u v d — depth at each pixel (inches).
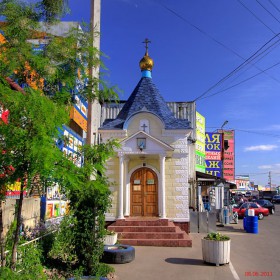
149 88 725.9
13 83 231.0
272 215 1454.2
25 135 182.5
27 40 249.0
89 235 338.0
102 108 944.9
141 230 577.3
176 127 668.1
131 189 665.6
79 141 620.1
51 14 256.8
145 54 760.3
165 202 648.4
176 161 660.1
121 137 663.8
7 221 325.7
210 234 427.8
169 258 442.6
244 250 530.9
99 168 290.0
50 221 446.9
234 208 1208.2
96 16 357.1
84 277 297.9
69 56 252.1
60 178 204.8
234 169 1499.8
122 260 406.0
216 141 1263.5
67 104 256.2
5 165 193.0
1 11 227.8
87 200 342.6
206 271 377.7
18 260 272.1
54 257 365.1
